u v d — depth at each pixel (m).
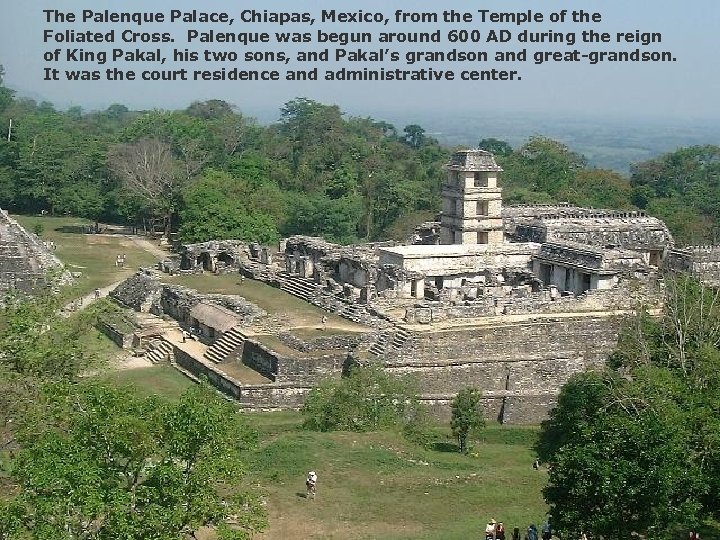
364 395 48.41
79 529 25.03
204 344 63.56
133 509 25.33
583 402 47.56
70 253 101.38
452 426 48.59
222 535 25.86
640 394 40.03
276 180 137.00
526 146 151.75
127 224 127.38
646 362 47.69
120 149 124.75
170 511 25.12
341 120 172.50
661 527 30.00
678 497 30.52
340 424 47.59
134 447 26.22
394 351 56.06
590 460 30.42
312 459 42.16
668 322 51.56
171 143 141.25
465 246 75.06
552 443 50.00
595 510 30.19
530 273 72.62
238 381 54.25
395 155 156.38
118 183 123.44
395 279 68.50
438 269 72.06
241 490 34.25
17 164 132.25
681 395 38.41
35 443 27.33
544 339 59.81
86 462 24.89
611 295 66.06
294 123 192.25
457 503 38.78
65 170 129.50
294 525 35.44
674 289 52.34
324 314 66.12
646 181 148.50
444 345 57.28
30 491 24.45
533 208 94.06
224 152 147.88
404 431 47.84
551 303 64.56
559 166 143.50
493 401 54.78
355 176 133.50
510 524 36.72
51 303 42.50
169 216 115.44
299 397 53.88
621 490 29.55
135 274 83.44
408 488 39.97
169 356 62.81
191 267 84.62
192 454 27.17
